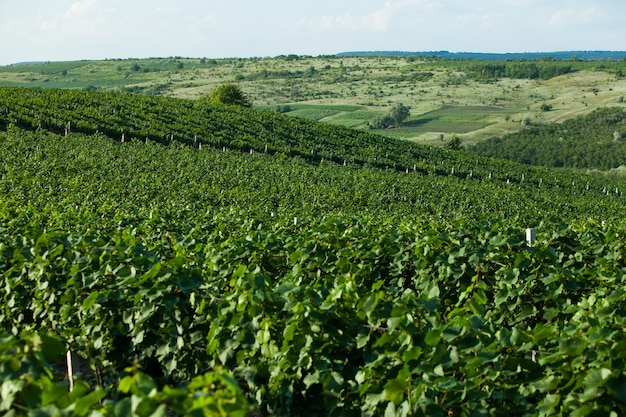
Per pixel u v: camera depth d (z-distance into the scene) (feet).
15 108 136.56
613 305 21.03
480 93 609.83
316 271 28.99
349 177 114.01
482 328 18.66
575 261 31.55
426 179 136.77
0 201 52.54
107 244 27.32
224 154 133.69
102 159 95.86
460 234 32.30
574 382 16.02
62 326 26.07
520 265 26.27
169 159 107.14
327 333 19.51
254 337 20.31
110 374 23.95
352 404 18.65
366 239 30.81
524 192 127.44
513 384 17.67
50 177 79.92
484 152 386.11
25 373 14.07
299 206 77.00
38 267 26.48
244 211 51.85
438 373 16.75
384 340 17.94
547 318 24.48
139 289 23.24
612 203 132.05
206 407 11.79
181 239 34.63
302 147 164.14
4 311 28.48
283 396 19.04
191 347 22.80
